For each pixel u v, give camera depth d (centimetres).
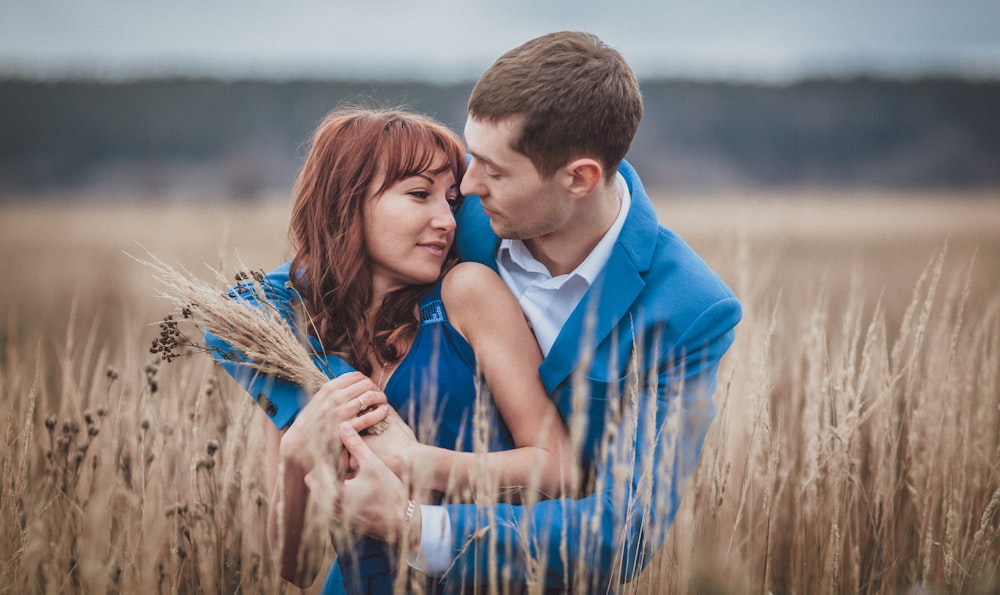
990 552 246
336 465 187
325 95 9088
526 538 180
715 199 5678
